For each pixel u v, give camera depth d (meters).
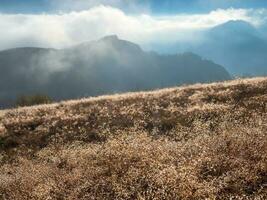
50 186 12.93
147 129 24.59
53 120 31.95
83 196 11.77
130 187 11.70
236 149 13.09
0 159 23.50
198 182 11.16
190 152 13.64
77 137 25.66
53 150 21.61
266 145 12.94
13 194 13.26
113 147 14.88
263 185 10.70
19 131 30.28
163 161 12.96
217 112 25.03
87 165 14.47
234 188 10.76
